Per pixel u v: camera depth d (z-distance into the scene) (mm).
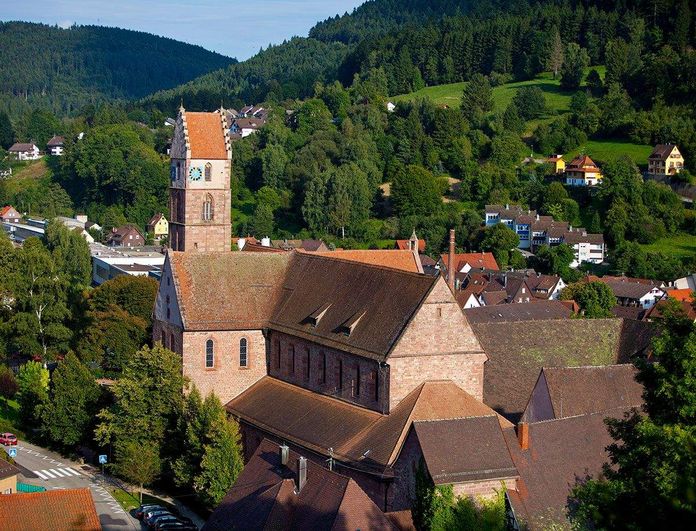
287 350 106312
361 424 91250
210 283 111438
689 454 58938
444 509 75688
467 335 92688
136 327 151625
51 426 118625
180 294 110062
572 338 116750
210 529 78562
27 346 156625
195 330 108062
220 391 109438
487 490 77062
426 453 76938
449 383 92125
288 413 99625
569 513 78000
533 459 80062
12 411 141625
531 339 115250
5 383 144625
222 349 109375
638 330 117500
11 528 79375
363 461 85625
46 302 158875
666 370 68500
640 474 62406
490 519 76625
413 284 93562
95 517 81625
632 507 61312
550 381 100688
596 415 84812
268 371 110500
